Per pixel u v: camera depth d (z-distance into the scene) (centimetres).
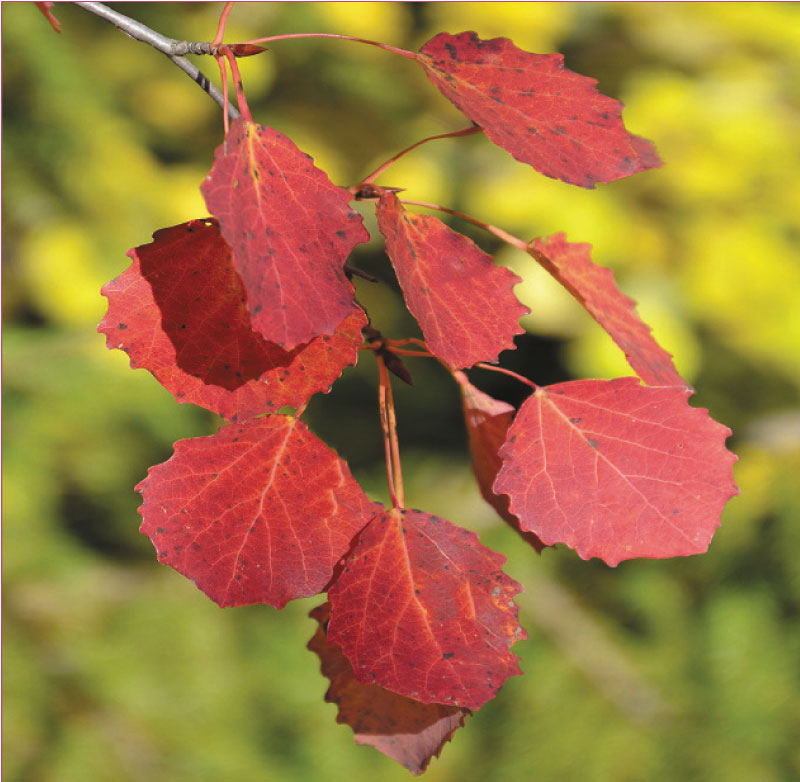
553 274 60
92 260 155
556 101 58
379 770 124
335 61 158
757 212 150
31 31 154
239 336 56
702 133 147
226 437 56
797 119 154
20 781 114
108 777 116
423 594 55
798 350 141
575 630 129
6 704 119
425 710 57
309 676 131
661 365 60
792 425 151
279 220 53
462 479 156
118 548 146
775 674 121
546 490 56
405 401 167
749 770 113
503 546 138
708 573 134
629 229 145
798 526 133
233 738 124
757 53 157
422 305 56
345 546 56
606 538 55
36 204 159
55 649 128
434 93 160
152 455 149
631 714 120
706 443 56
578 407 57
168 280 56
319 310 53
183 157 168
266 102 160
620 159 57
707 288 143
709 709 119
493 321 56
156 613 135
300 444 56
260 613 139
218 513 56
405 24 159
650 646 128
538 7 150
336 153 158
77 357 150
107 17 60
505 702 124
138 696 125
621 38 155
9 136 157
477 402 62
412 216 57
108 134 158
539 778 116
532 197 144
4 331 154
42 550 137
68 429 144
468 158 156
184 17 157
